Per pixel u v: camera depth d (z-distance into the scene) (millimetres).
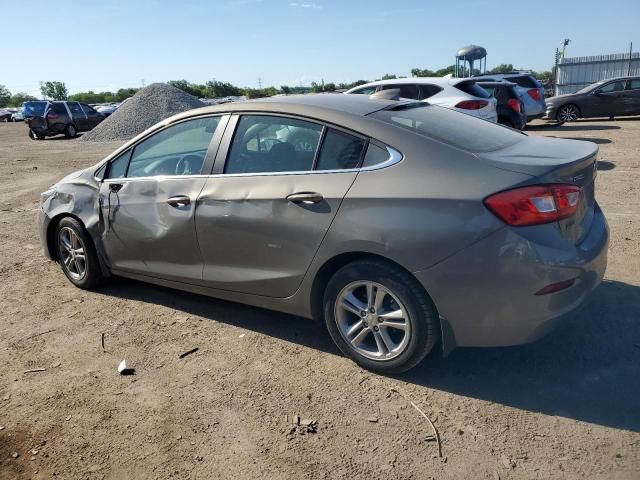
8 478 2695
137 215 4301
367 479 2580
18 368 3707
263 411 3119
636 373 3295
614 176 8719
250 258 3717
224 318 4332
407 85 11492
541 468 2588
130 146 4531
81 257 4914
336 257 3367
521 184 2881
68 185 4934
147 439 2934
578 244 3084
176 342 3971
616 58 26906
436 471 2605
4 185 11250
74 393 3383
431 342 3186
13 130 36031
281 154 3619
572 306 3014
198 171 4035
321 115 3514
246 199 3645
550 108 18359
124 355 3816
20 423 3115
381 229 3111
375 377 3410
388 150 3240
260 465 2703
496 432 2852
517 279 2887
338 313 3473
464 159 3076
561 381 3258
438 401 3137
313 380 3410
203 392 3330
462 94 10891
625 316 3963
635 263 4910
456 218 2947
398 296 3182
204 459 2764
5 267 5723
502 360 3514
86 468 2742
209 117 4066
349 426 2959
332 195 3289
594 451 2672
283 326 4156
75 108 26469
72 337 4113
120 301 4738
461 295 2994
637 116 20000
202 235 3910
